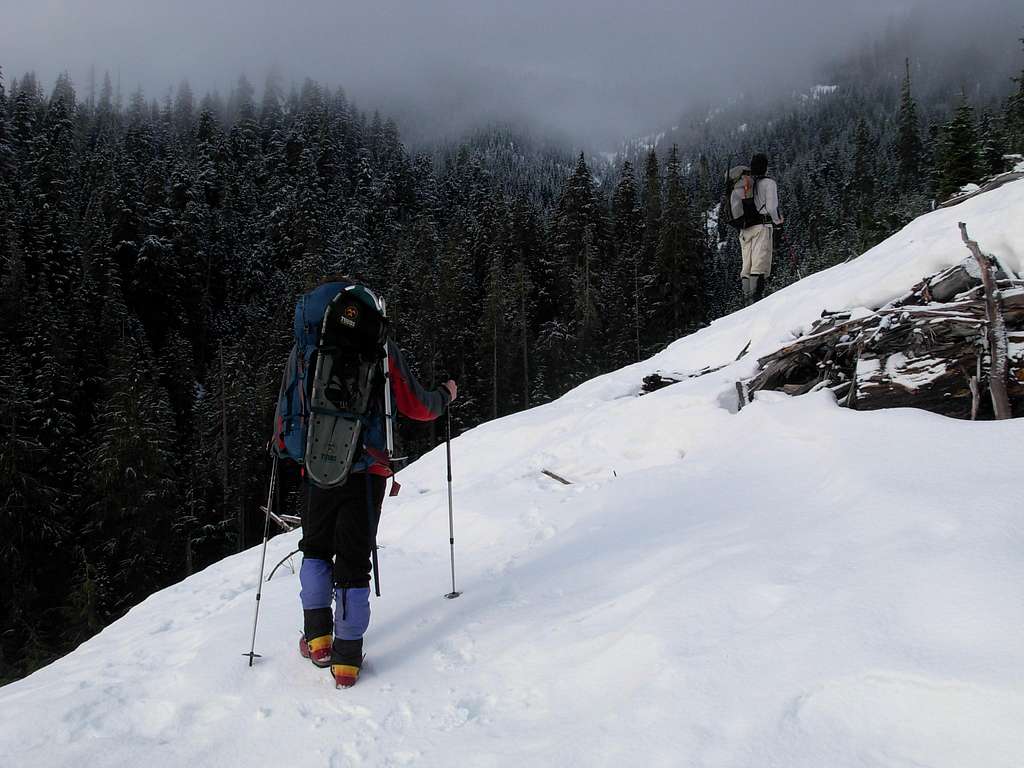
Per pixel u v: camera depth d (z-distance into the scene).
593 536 4.23
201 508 37.88
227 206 81.56
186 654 3.65
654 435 6.33
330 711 2.77
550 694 2.52
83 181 79.75
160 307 62.41
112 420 33.09
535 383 48.41
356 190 91.62
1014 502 2.71
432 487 7.69
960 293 5.28
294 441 3.15
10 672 27.78
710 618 2.52
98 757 2.64
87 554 31.45
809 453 4.22
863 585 2.43
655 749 1.95
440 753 2.33
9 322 42.69
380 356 3.17
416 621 3.58
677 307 51.53
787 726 1.88
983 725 1.68
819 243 79.38
